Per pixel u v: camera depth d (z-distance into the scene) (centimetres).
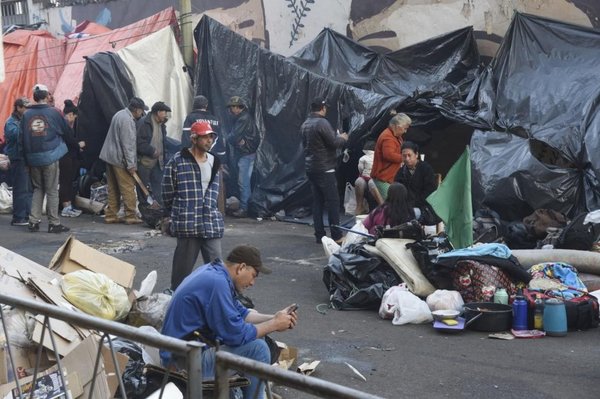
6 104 1733
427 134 1227
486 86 1184
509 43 1199
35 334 528
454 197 848
